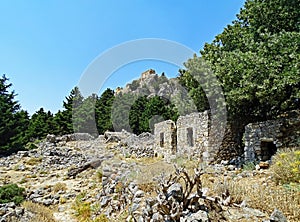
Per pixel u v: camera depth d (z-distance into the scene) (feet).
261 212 18.42
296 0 40.42
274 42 36.65
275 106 39.45
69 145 81.46
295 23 40.81
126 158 61.62
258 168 31.09
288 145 34.42
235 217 17.98
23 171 64.44
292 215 17.49
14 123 100.83
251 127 39.63
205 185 24.40
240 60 38.81
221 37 49.42
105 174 41.47
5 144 95.14
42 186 48.29
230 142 45.27
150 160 55.62
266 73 35.09
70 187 46.91
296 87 34.81
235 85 39.40
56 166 66.59
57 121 130.11
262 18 43.65
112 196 33.50
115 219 27.27
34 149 87.51
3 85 111.86
